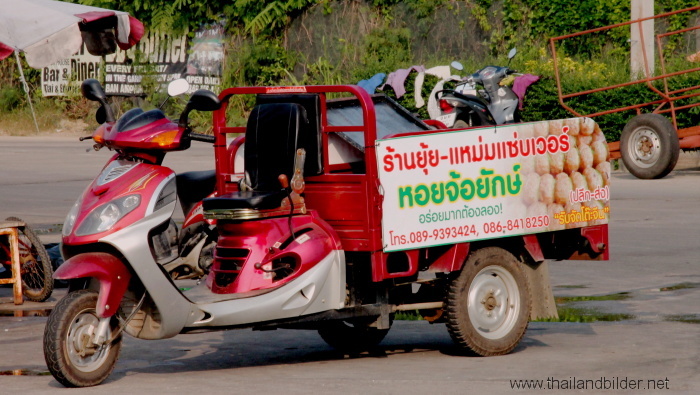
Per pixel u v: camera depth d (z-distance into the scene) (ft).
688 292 48.29
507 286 37.35
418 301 37.96
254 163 35.65
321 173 35.45
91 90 37.65
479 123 94.43
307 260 34.24
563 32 127.95
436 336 41.39
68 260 32.32
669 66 103.04
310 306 34.32
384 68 124.98
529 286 39.32
